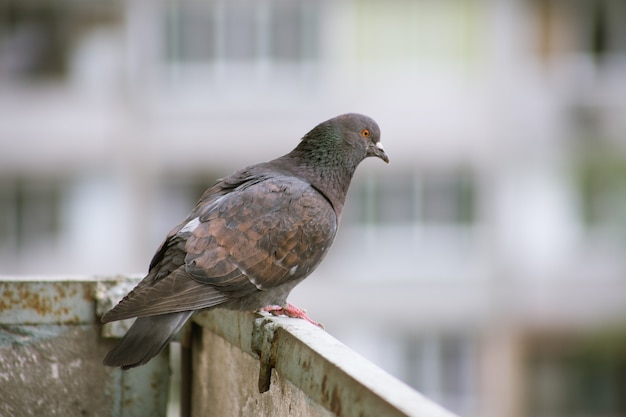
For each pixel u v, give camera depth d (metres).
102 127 18.47
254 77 18.20
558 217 18.56
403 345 18.83
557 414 19.12
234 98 18.22
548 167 18.45
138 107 18.31
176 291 4.45
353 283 18.53
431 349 18.81
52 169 18.56
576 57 18.55
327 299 18.53
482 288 18.64
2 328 4.59
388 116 18.25
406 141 18.31
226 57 18.16
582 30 18.55
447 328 18.72
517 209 18.52
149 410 4.76
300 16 18.06
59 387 4.64
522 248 18.62
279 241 4.86
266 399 4.02
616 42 18.56
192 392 4.97
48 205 18.66
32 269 18.62
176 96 18.31
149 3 18.11
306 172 5.35
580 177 18.47
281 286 4.90
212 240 4.72
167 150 18.39
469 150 18.36
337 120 5.48
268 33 18.09
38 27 18.39
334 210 5.36
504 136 18.39
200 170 18.50
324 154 5.41
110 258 18.59
